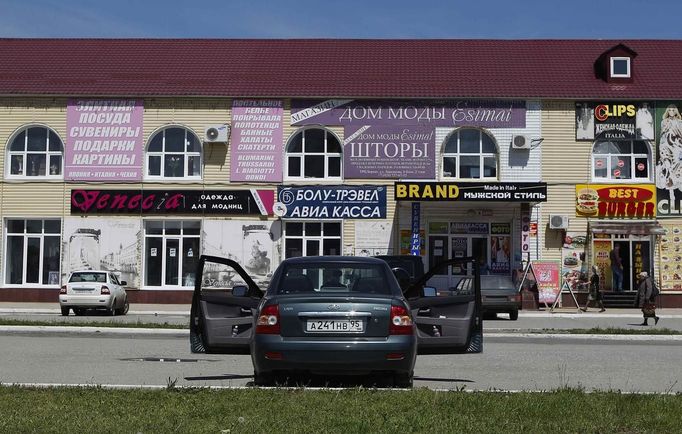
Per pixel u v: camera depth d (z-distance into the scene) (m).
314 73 36.56
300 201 34.47
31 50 38.97
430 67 37.12
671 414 8.05
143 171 34.81
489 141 34.75
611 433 7.23
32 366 13.16
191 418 7.66
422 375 12.50
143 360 14.30
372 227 34.28
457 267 34.44
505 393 9.28
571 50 38.72
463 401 8.57
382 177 34.47
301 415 7.80
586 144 34.38
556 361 14.62
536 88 34.94
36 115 35.06
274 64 37.53
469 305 11.01
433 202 33.28
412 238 34.00
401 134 34.59
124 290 32.09
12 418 7.56
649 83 35.25
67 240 34.62
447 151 34.75
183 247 34.78
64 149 34.94
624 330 20.20
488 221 34.62
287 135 34.72
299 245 34.59
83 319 26.00
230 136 34.81
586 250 34.06
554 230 34.09
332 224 34.69
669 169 34.22
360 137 34.59
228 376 12.09
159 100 34.94
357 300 9.62
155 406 8.25
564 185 34.28
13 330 19.45
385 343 9.46
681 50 38.59
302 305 9.56
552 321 27.77
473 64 37.34
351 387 9.92
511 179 34.38
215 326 10.99
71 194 34.78
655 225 34.00
